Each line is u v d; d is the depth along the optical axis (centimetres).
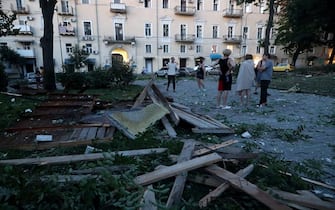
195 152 317
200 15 3597
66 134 415
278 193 227
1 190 190
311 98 873
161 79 2259
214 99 869
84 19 3222
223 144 361
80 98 857
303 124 513
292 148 372
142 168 278
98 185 212
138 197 203
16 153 340
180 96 968
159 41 3525
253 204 216
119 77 1368
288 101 806
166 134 434
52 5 1163
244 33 3809
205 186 252
